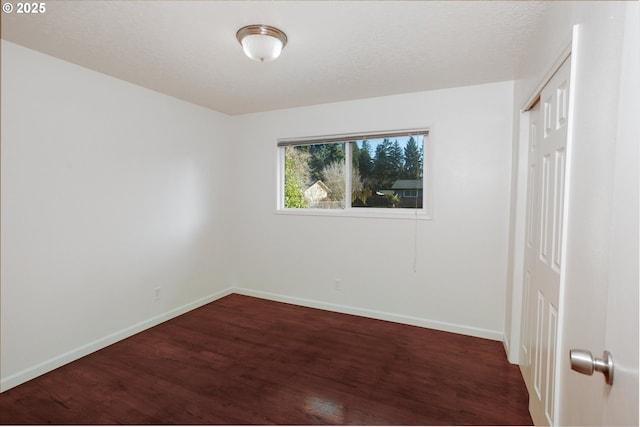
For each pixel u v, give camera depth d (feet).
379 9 5.55
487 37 6.48
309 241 11.84
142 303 9.74
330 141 11.38
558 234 4.62
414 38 6.56
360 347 8.80
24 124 6.92
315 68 8.11
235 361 8.04
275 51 6.40
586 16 3.58
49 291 7.45
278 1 5.33
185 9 5.58
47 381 7.07
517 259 7.75
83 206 8.09
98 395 6.61
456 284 9.70
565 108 4.38
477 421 5.94
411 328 10.04
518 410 6.24
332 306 11.49
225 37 6.56
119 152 8.91
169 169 10.48
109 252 8.75
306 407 6.31
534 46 6.28
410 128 10.09
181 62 7.77
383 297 10.70
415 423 5.90
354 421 5.94
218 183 12.54
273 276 12.57
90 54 7.30
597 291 3.09
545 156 5.44
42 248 7.30
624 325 2.03
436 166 9.77
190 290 11.45
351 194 11.39
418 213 10.34
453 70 8.18
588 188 3.38
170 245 10.61
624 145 2.14
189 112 11.16
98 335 8.54
